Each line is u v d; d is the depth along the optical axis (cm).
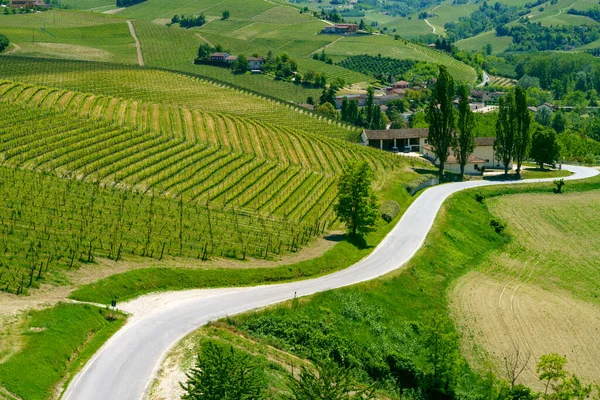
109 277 7525
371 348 7425
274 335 7112
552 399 6838
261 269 8606
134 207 10181
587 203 14275
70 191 10350
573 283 10475
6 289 6844
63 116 14875
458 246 11025
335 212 11312
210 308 7294
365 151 16438
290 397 5175
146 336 6481
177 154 13675
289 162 14612
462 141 15075
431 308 8800
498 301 9369
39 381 5447
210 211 10788
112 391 5525
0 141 12481
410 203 12875
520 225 12838
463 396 7081
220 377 4834
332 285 8469
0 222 8656
